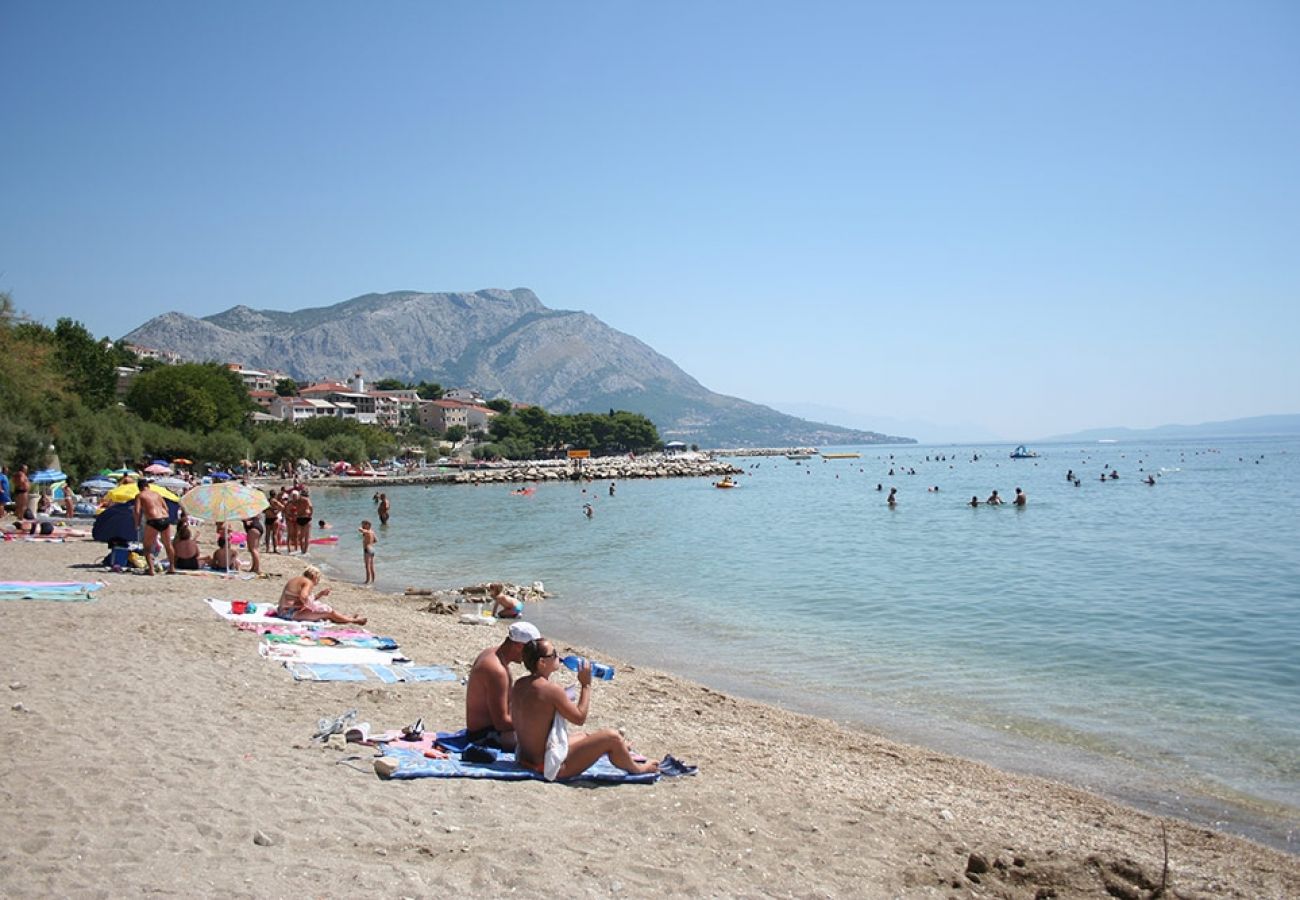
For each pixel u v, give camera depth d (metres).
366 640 15.06
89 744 8.27
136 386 108.19
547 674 8.66
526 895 5.97
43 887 5.39
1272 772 11.16
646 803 8.05
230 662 12.52
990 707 14.10
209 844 6.27
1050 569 29.75
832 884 6.77
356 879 5.93
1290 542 36.38
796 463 186.75
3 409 48.25
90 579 19.67
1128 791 10.55
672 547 38.81
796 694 14.93
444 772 8.23
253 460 109.00
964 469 132.38
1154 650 17.73
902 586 26.72
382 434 154.25
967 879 7.14
